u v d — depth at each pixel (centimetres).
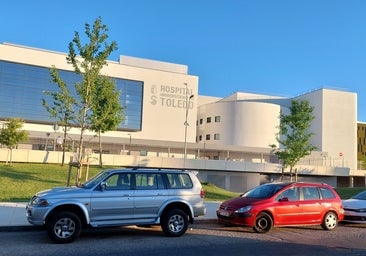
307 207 1323
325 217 1353
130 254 890
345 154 8850
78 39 1944
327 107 8875
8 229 1167
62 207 1024
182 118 8156
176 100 8144
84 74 1956
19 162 4022
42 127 6931
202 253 918
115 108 3350
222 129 8225
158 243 1029
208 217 1493
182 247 984
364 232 1325
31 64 6981
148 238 1098
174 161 4884
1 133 3953
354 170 6669
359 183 7038
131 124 7681
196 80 8375
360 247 1041
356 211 1460
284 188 1320
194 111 8288
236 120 8088
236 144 8006
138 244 1010
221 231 1256
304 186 1353
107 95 2295
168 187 1142
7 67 6812
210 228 1318
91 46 1941
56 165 3756
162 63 8875
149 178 1129
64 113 2086
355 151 8944
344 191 3766
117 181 1090
